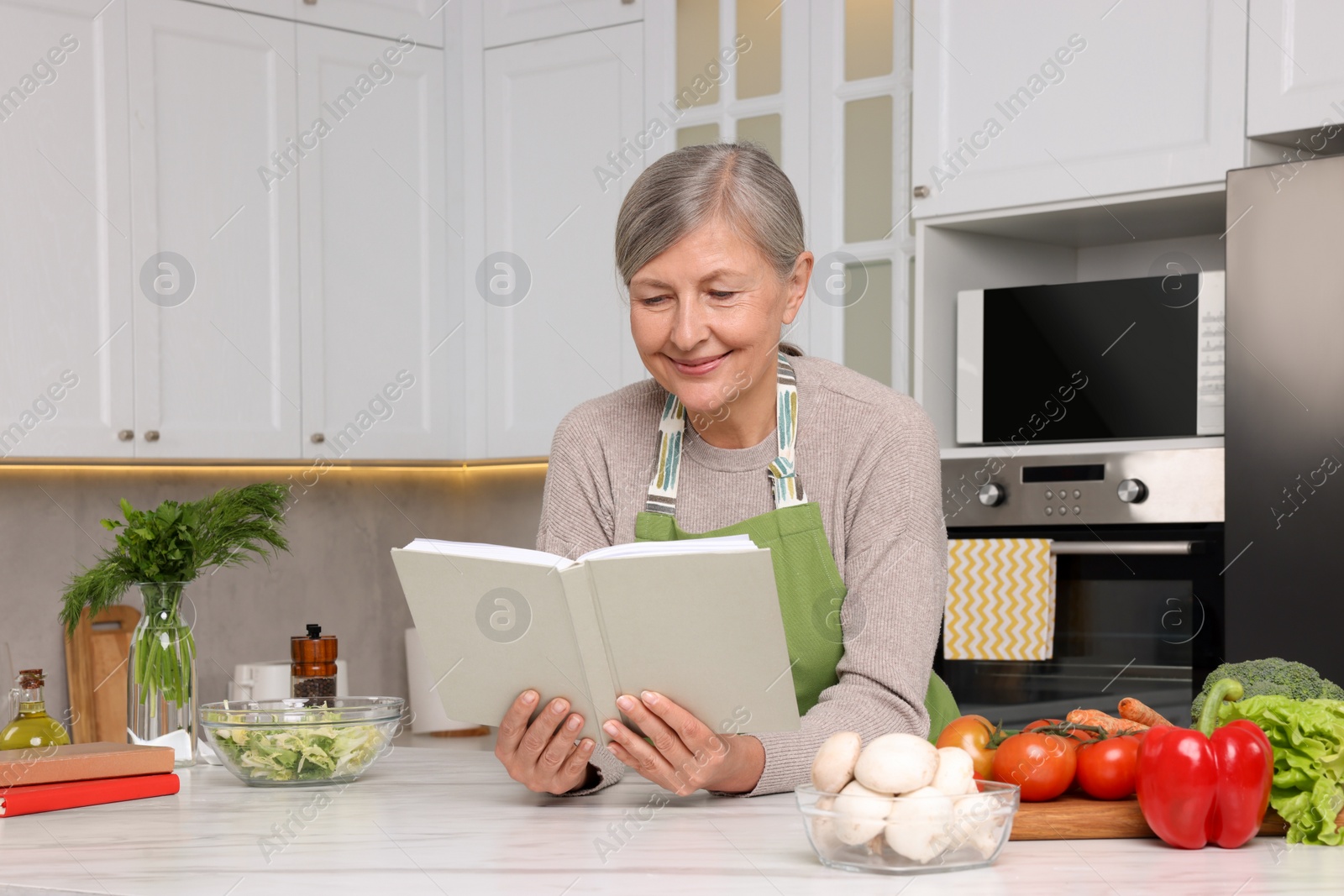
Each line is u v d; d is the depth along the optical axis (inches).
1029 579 94.5
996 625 95.5
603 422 60.1
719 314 51.1
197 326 110.8
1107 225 102.3
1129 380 93.7
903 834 36.1
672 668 44.8
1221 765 39.1
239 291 113.3
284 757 54.9
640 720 45.4
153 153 108.1
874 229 106.7
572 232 120.3
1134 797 42.5
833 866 37.4
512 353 124.0
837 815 36.7
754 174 51.4
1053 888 34.7
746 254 50.8
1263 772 39.3
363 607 134.6
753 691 44.7
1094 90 94.0
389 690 136.3
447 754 65.2
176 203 109.6
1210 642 89.0
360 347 120.9
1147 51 91.7
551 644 45.2
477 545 46.1
